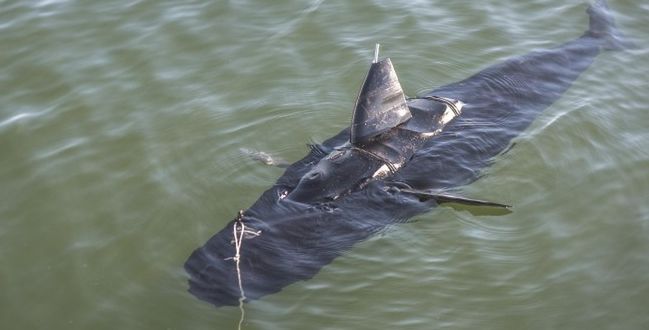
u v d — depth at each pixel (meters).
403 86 41.78
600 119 38.81
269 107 40.25
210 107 40.19
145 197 34.97
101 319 29.61
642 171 36.16
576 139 37.72
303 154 37.41
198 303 29.75
